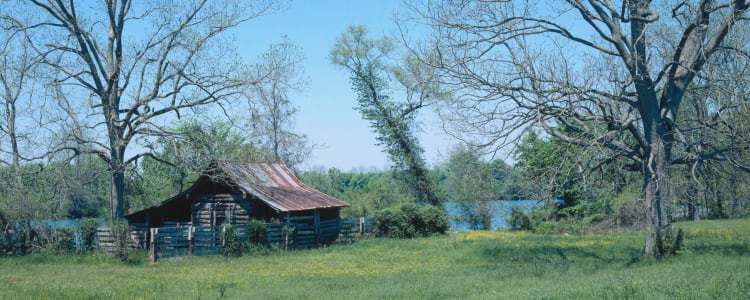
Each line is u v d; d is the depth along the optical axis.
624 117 22.33
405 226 43.34
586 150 21.39
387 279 19.84
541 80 21.80
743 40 21.88
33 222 34.69
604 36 22.03
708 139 22.12
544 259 26.30
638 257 22.22
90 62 35.03
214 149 36.06
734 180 24.75
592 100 21.80
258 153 52.97
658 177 21.28
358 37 58.12
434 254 30.73
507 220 48.97
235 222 37.50
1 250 32.88
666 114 22.19
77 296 17.11
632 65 21.73
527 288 15.41
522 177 23.00
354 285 18.78
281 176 43.97
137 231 37.62
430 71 23.34
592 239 35.06
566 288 14.20
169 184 53.09
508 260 26.75
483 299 13.70
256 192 36.75
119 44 36.03
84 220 33.41
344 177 110.81
